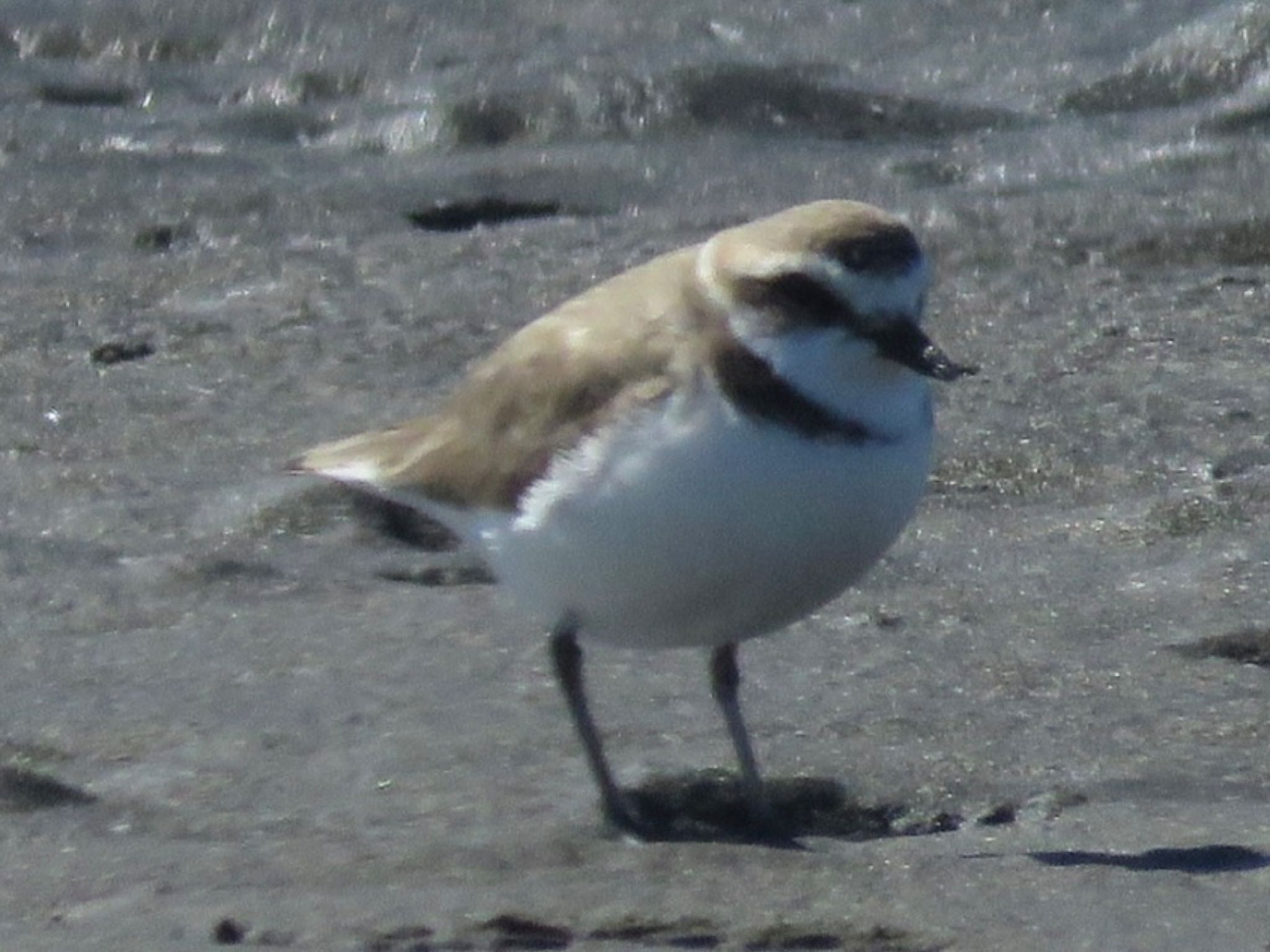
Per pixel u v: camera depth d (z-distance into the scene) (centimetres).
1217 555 1211
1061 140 2048
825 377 841
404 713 1025
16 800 945
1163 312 1623
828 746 986
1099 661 1087
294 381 1543
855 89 2184
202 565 1210
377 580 1209
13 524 1288
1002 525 1276
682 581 861
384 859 872
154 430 1457
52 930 804
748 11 2417
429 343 1611
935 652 1095
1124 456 1363
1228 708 1032
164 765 970
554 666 924
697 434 842
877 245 842
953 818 934
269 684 1060
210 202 1998
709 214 1908
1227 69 2153
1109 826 907
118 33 2444
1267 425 1398
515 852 880
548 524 879
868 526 857
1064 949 780
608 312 888
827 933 801
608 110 2158
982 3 2388
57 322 1678
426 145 2148
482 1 2475
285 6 2458
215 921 801
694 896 832
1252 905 817
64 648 1111
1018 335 1584
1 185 2048
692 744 988
